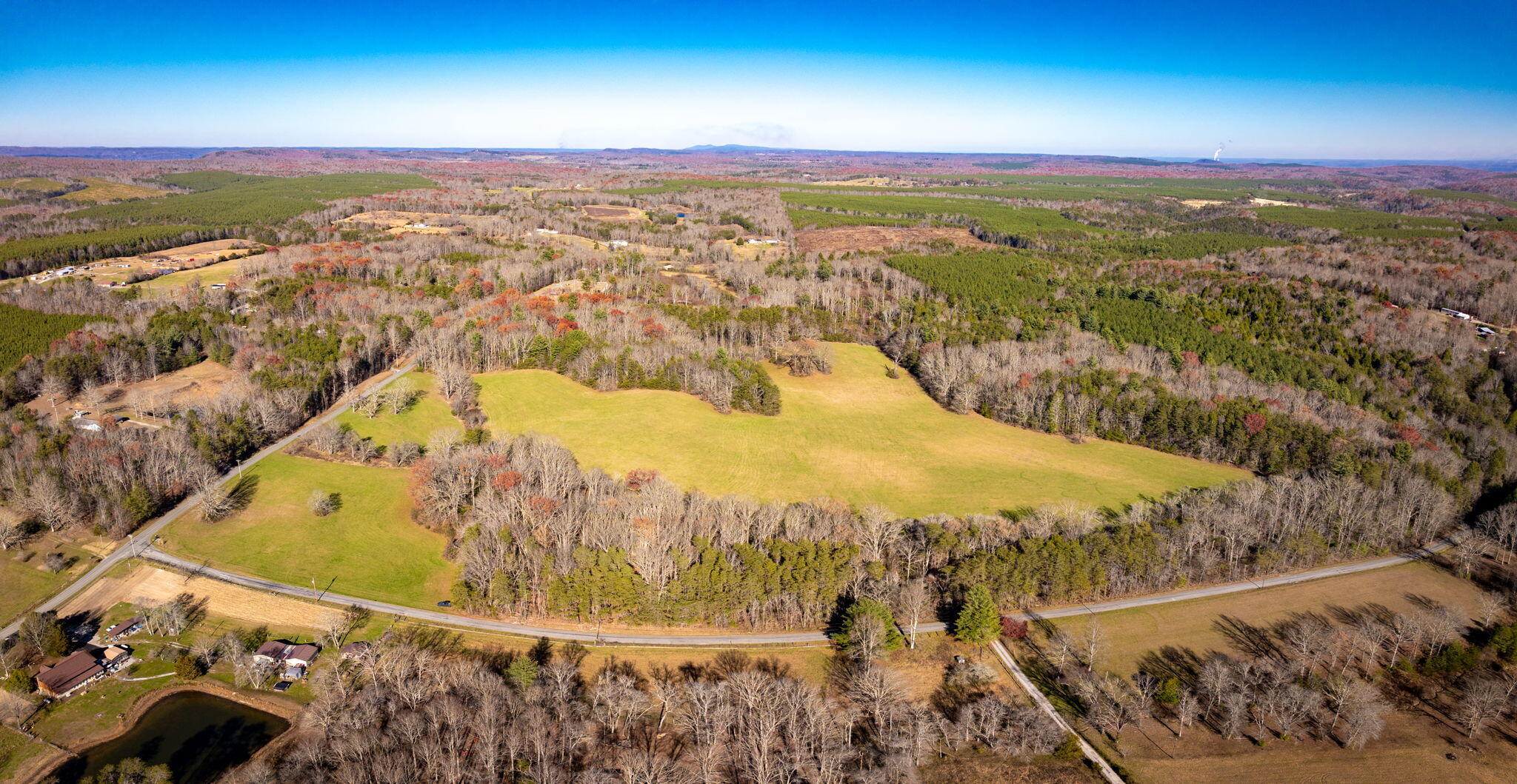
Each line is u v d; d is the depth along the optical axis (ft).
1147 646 328.90
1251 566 387.34
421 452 469.16
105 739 269.23
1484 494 465.06
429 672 294.46
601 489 418.72
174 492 402.52
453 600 346.33
